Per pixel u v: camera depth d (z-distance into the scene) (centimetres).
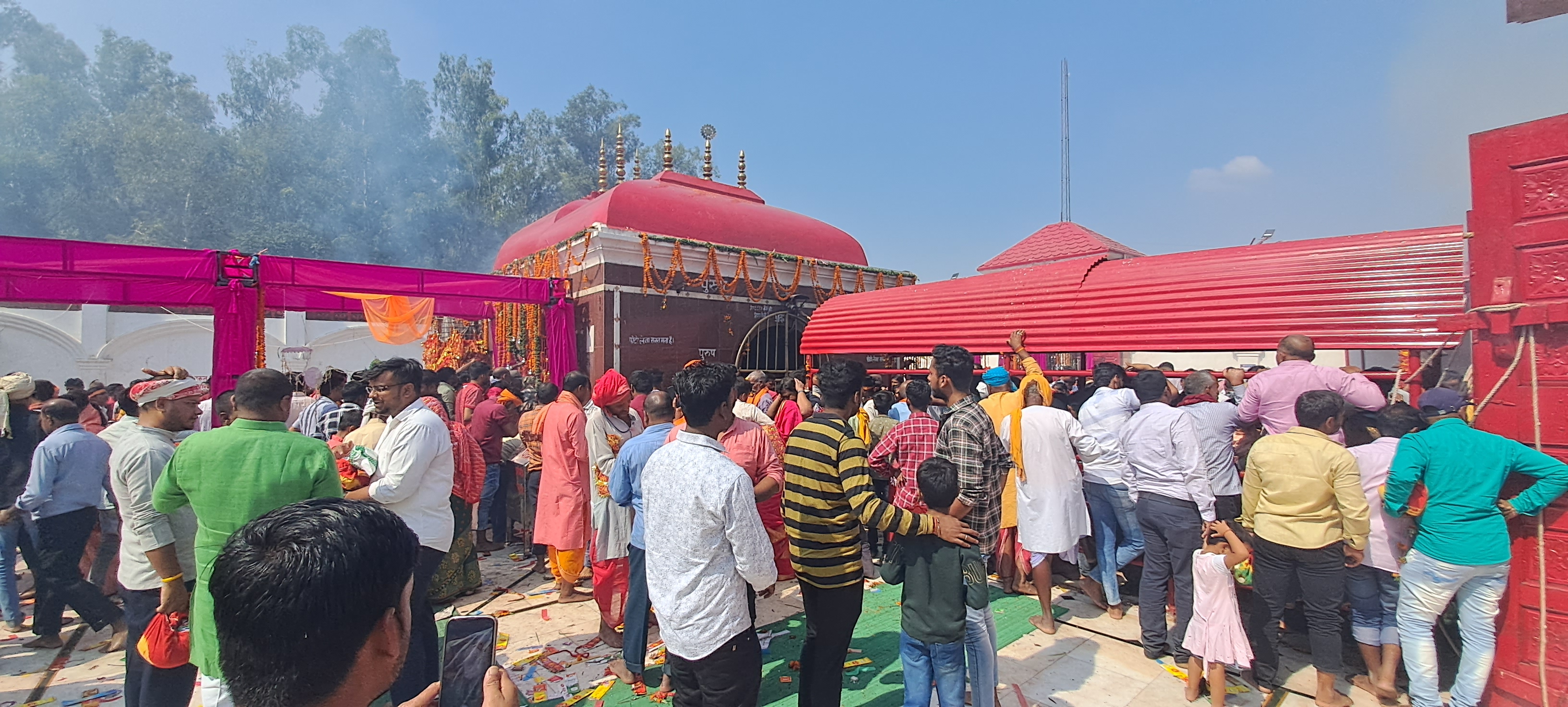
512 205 3584
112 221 2778
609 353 963
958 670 318
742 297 1124
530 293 938
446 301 1212
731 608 281
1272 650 391
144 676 316
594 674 417
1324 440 365
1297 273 512
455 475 541
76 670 445
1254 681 397
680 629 278
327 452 296
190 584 331
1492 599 334
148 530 302
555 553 543
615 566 459
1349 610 446
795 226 1275
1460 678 345
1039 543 477
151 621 319
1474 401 359
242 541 124
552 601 549
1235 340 524
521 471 721
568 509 532
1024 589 559
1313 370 431
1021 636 474
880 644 463
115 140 2750
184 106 3203
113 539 522
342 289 770
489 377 822
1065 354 1076
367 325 1911
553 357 957
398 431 363
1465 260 443
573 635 480
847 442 324
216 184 2823
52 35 3206
